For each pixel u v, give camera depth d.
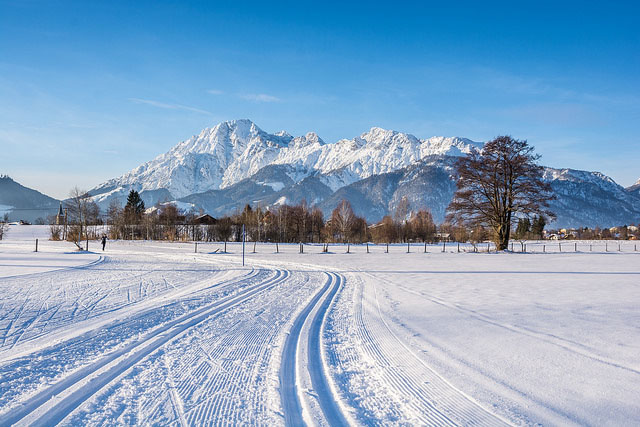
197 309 10.96
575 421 4.18
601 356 6.36
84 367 6.04
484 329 8.30
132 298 12.95
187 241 70.69
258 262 30.23
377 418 4.40
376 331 8.38
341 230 83.69
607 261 30.73
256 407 4.68
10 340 7.66
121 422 4.26
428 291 14.36
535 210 43.41
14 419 4.29
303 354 6.79
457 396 4.93
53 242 65.25
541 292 13.90
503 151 44.69
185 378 5.62
